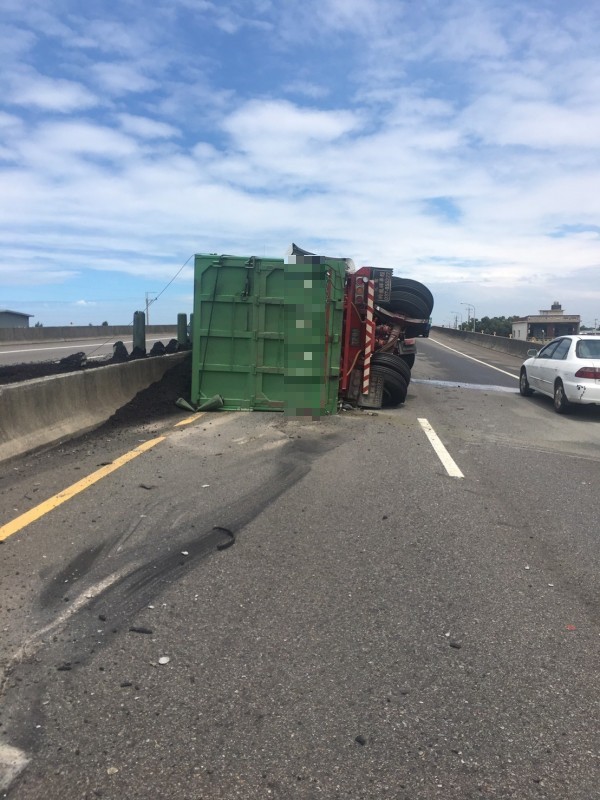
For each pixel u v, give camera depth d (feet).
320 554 16.98
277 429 32.04
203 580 15.26
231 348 35.99
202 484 22.54
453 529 19.19
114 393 35.50
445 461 27.45
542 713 10.81
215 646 12.50
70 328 118.21
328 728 10.30
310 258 35.32
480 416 40.75
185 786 9.04
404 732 10.25
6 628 12.92
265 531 18.48
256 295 35.55
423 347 129.70
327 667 11.92
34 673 11.50
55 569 15.60
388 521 19.63
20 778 9.11
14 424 25.70
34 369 46.65
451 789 9.11
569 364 42.06
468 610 14.23
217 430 31.30
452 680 11.65
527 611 14.26
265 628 13.21
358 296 40.14
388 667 11.98
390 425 35.14
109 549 16.83
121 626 13.14
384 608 14.19
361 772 9.38
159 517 19.20
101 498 20.70
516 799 8.96
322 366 35.68
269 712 10.64
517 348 116.88
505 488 23.93
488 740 10.12
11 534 17.60
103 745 9.78
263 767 9.43
